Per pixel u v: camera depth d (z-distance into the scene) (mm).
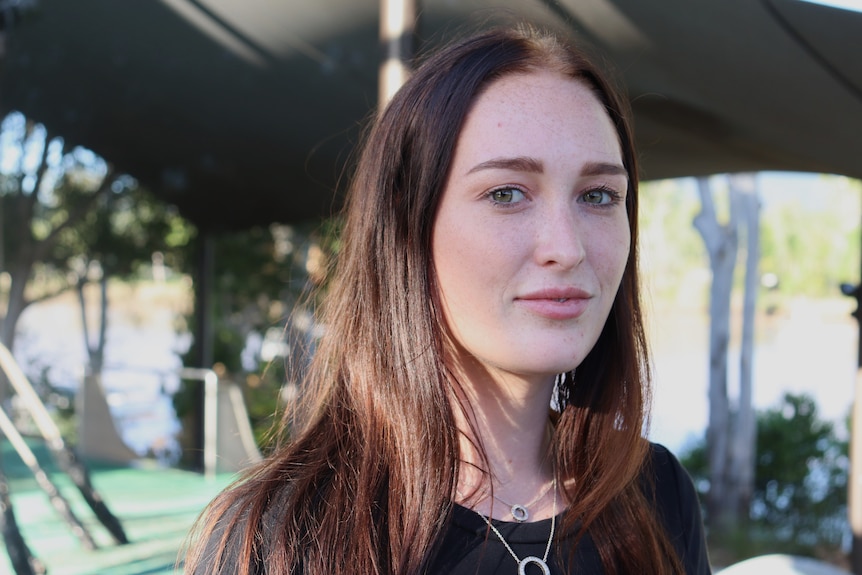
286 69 3418
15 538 3191
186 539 984
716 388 6348
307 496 922
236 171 5105
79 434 5750
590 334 888
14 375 3867
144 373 6094
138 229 7520
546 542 953
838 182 14852
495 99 887
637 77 2604
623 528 1043
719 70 2455
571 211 872
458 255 880
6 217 6508
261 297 7770
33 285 7258
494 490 983
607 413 1074
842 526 5742
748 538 5539
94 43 3682
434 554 905
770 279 5473
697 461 6805
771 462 6445
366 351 964
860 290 3197
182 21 3240
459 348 954
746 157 3199
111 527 3625
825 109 2525
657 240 15812
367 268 970
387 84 2146
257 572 868
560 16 2285
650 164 3457
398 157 943
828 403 7910
